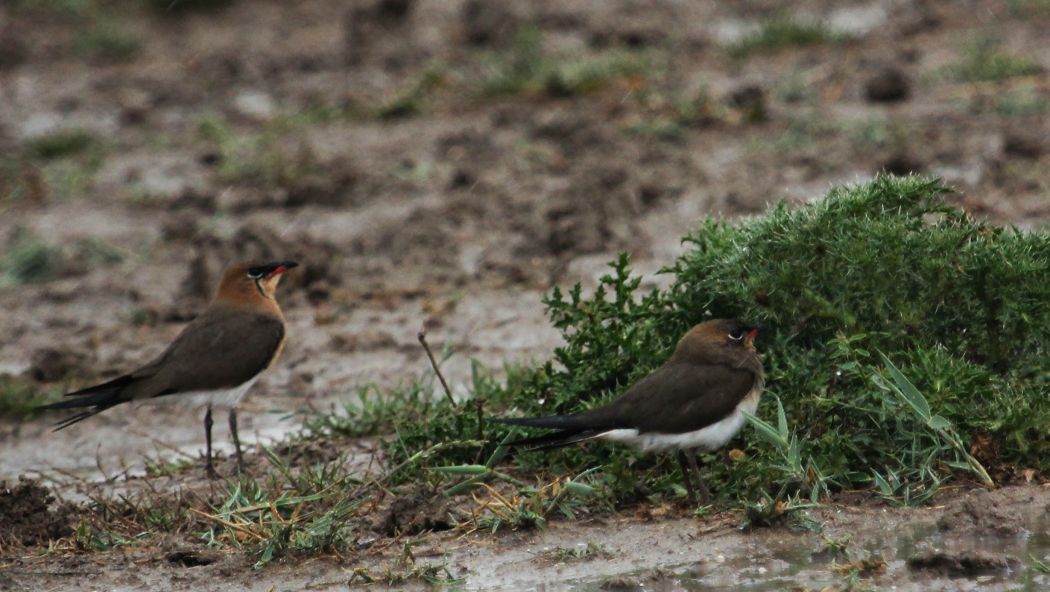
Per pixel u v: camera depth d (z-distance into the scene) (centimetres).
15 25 3167
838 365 1049
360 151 2233
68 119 2625
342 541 999
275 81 2777
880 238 1062
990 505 957
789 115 2177
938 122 2067
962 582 877
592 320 1146
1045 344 1050
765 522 970
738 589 888
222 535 1030
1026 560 902
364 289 1727
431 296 1678
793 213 1102
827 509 995
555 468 1090
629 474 1036
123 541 1043
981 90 2197
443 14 3031
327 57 2852
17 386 1495
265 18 3209
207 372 1207
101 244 1952
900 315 1059
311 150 2217
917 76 2308
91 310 1770
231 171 2177
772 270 1085
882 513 983
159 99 2705
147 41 3127
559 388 1134
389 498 1094
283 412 1320
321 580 957
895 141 1980
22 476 1105
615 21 2809
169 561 999
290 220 1970
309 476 1115
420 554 988
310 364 1523
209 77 2822
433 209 1914
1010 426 1009
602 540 984
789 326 1081
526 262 1748
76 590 962
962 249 1066
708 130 2159
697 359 1007
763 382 1025
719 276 1102
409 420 1209
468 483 1058
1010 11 2623
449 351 1309
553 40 2758
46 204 2173
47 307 1786
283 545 991
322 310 1672
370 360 1514
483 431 1130
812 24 2630
